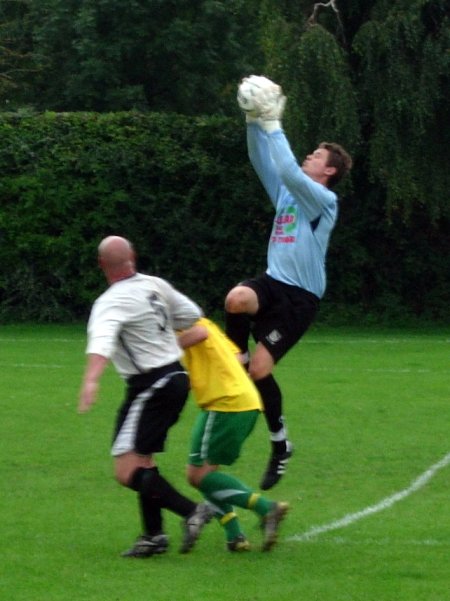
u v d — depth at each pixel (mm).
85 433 23203
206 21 68500
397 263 50688
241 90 15047
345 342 42938
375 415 25562
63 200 49031
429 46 44219
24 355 37562
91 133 49438
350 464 20203
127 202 49250
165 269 49969
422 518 16266
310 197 15000
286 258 15312
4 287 49594
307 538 15047
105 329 13062
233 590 12562
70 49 70688
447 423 24531
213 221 49969
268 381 15375
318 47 44719
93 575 13242
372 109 46750
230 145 49469
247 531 15562
